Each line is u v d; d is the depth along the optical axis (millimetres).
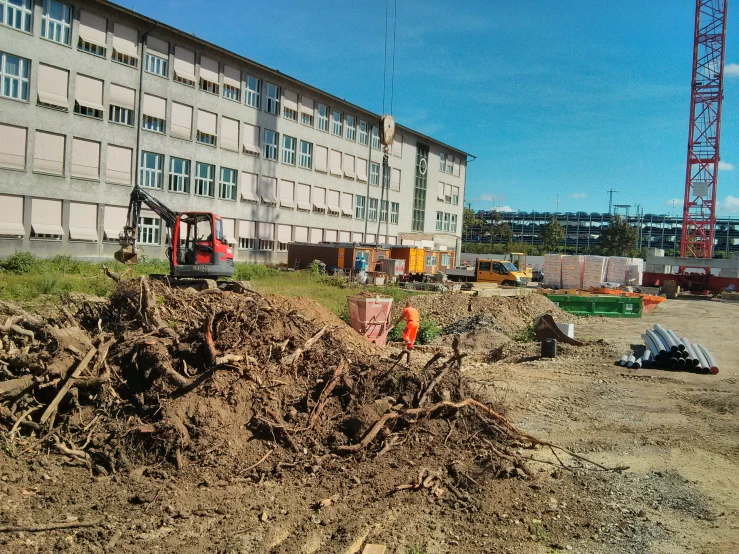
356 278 37938
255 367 7867
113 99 34438
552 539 5520
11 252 29984
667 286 49000
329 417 7617
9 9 29562
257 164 45312
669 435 8984
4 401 7023
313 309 13766
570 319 25469
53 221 31922
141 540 5043
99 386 7363
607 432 9047
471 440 7746
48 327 8188
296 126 49125
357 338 13102
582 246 135750
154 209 18594
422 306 23953
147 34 36031
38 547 4848
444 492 6348
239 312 8875
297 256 42969
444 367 8625
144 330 8688
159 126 37375
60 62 31625
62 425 6938
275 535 5262
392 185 62438
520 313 24453
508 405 10203
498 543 5375
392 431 7637
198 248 18266
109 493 5879
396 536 5352
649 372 13664
